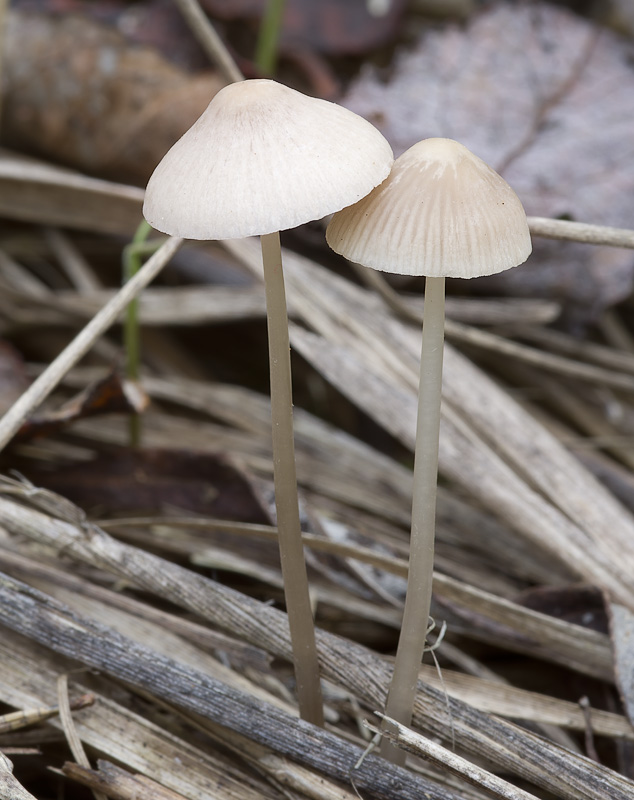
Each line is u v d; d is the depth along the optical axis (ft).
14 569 0.85
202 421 1.06
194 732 0.82
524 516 0.89
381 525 0.95
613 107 1.12
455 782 0.81
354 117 0.74
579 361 1.07
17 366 0.99
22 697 0.81
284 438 0.77
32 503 0.92
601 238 0.85
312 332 0.99
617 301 1.04
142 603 0.85
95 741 0.80
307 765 0.79
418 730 0.80
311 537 0.85
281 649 0.81
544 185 1.07
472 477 0.91
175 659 0.83
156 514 0.93
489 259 0.73
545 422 1.04
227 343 1.18
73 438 1.00
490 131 1.10
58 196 1.09
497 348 0.98
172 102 1.13
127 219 1.08
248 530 0.86
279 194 0.71
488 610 0.85
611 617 0.84
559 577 0.92
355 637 0.89
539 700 0.84
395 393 0.94
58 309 1.09
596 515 0.91
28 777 0.82
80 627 0.81
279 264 0.75
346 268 1.08
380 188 0.74
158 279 1.18
